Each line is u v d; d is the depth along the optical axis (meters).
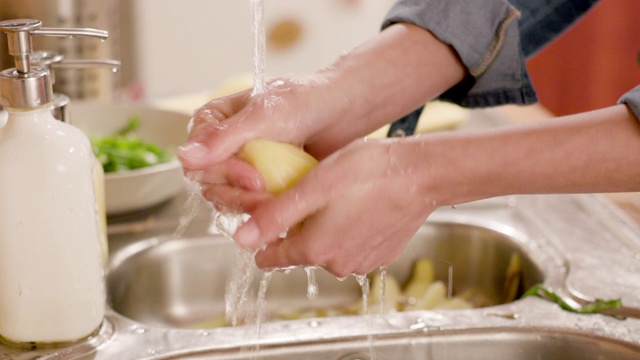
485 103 0.85
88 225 0.71
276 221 0.56
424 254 1.04
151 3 2.12
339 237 0.59
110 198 1.01
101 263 0.76
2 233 0.68
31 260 0.69
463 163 0.58
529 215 1.04
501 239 1.00
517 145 0.59
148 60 2.18
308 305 1.03
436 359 0.76
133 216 1.06
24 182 0.67
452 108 1.29
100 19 1.27
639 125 0.58
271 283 1.03
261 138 0.62
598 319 0.79
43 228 0.68
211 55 2.22
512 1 0.89
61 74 1.27
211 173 0.62
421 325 0.78
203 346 0.74
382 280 0.70
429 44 0.79
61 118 0.74
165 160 1.14
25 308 0.71
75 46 1.24
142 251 0.97
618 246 0.96
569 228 1.01
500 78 0.83
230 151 0.61
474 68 0.80
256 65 0.67
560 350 0.76
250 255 0.65
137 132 1.24
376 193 0.57
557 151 0.58
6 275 0.70
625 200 1.11
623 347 0.74
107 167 1.08
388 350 0.76
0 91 0.67
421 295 1.03
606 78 2.10
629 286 0.85
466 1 0.79
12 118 0.68
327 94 0.70
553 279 0.88
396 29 0.79
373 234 0.60
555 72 2.18
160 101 1.40
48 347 0.73
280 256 0.61
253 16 0.66
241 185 0.60
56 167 0.67
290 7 2.32
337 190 0.56
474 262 1.02
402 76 0.77
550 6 0.90
